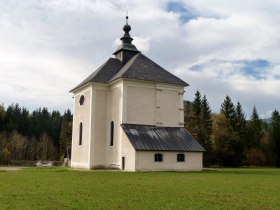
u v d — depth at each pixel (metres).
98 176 32.69
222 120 89.12
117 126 47.78
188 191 20.53
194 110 90.88
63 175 33.72
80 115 53.91
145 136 44.75
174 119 49.66
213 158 82.75
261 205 15.88
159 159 42.91
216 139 84.44
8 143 115.06
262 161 97.50
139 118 47.59
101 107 50.50
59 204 15.27
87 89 52.00
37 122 147.62
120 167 45.22
